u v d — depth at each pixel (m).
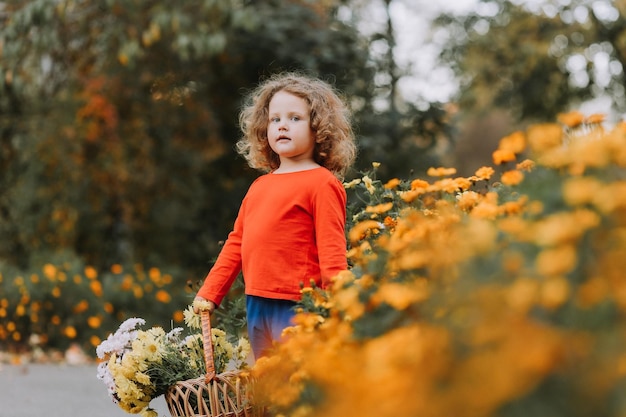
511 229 1.67
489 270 1.55
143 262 9.34
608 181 1.71
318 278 3.00
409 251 2.15
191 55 9.12
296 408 2.14
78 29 8.70
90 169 8.82
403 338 1.55
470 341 1.43
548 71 12.69
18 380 5.57
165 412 4.47
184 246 9.90
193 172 9.66
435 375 1.42
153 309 7.75
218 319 3.93
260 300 3.00
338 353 1.90
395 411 1.41
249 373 2.64
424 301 1.74
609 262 1.43
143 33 8.20
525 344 1.32
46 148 8.58
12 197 8.73
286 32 9.16
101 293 7.34
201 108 9.40
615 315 1.37
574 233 1.46
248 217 3.11
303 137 3.14
